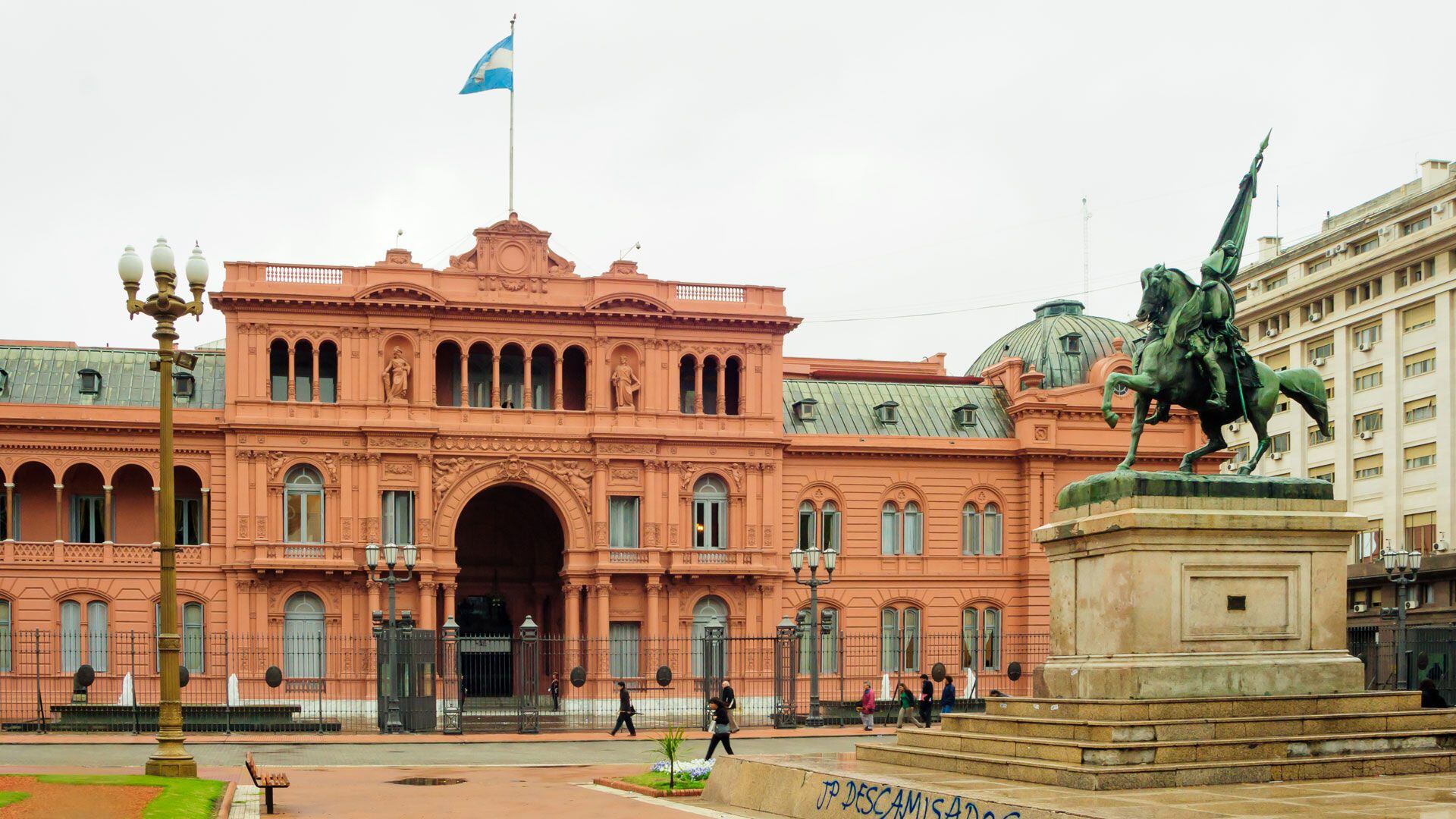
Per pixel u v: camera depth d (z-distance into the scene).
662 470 81.12
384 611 77.25
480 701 81.12
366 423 77.31
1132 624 27.78
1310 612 28.83
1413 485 99.25
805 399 88.19
